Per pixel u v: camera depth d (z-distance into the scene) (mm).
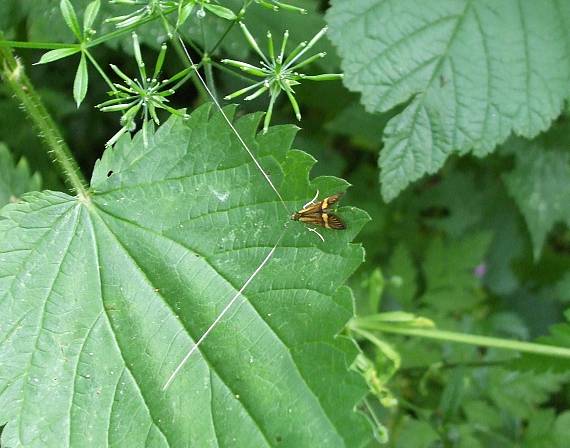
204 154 158
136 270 156
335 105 257
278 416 145
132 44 193
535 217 263
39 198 156
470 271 279
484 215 295
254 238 154
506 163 286
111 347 154
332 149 291
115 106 147
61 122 284
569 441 240
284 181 154
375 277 224
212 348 151
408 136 192
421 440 236
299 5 213
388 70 190
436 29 193
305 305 149
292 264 151
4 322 152
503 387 248
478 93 193
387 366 214
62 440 150
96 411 151
